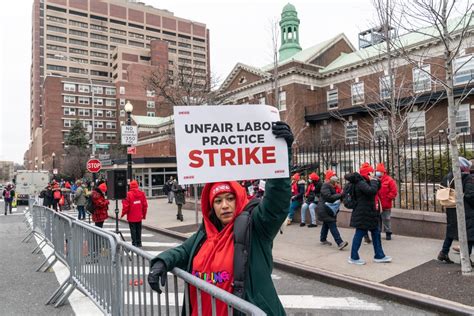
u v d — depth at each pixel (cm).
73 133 6241
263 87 3466
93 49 9538
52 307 502
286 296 514
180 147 212
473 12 764
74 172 4362
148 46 10312
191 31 11038
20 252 895
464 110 2328
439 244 735
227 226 210
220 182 213
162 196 2953
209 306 205
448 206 590
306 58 3412
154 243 969
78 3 9431
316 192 1025
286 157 212
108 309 371
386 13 1021
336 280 554
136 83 7975
